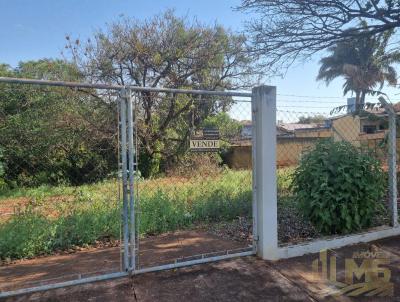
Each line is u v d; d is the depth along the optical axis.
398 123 6.55
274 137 4.62
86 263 4.61
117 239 5.68
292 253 4.70
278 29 9.94
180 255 4.82
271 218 4.60
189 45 17.81
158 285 3.82
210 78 18.59
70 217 5.88
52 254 5.11
